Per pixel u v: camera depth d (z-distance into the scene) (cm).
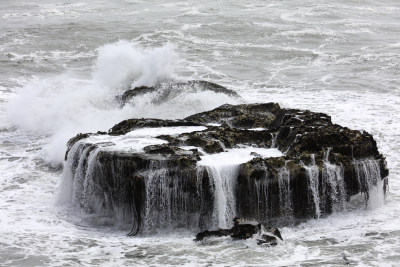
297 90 7012
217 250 3114
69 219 3734
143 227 3531
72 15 12156
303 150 3841
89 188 3844
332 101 6438
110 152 3731
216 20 11006
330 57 8694
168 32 10275
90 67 8362
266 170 3606
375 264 2916
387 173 3903
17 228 3512
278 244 3197
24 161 4869
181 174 3519
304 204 3688
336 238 3322
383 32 10200
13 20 11719
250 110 4819
